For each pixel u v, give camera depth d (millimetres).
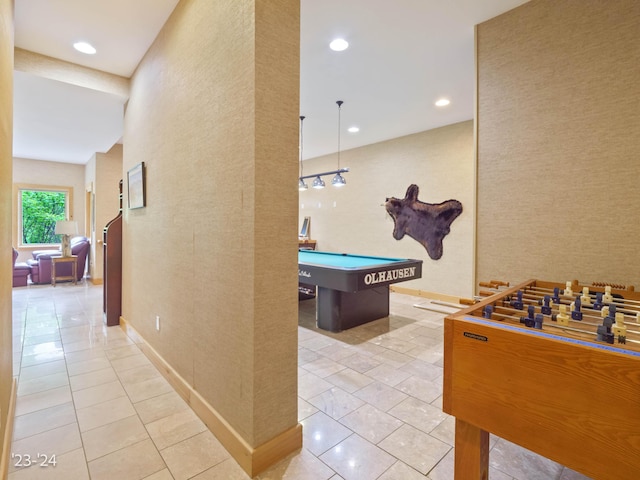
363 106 4090
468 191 4703
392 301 4969
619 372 814
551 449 926
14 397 1964
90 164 6688
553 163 2047
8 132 1718
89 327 3572
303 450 1619
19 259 6887
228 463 1536
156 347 2584
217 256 1698
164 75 2375
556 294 1678
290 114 1538
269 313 1485
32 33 2547
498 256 2307
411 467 1518
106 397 2113
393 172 5676
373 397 2145
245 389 1494
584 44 1914
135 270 3105
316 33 2562
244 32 1458
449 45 2732
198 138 1878
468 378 1087
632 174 1776
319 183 4941
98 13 2293
